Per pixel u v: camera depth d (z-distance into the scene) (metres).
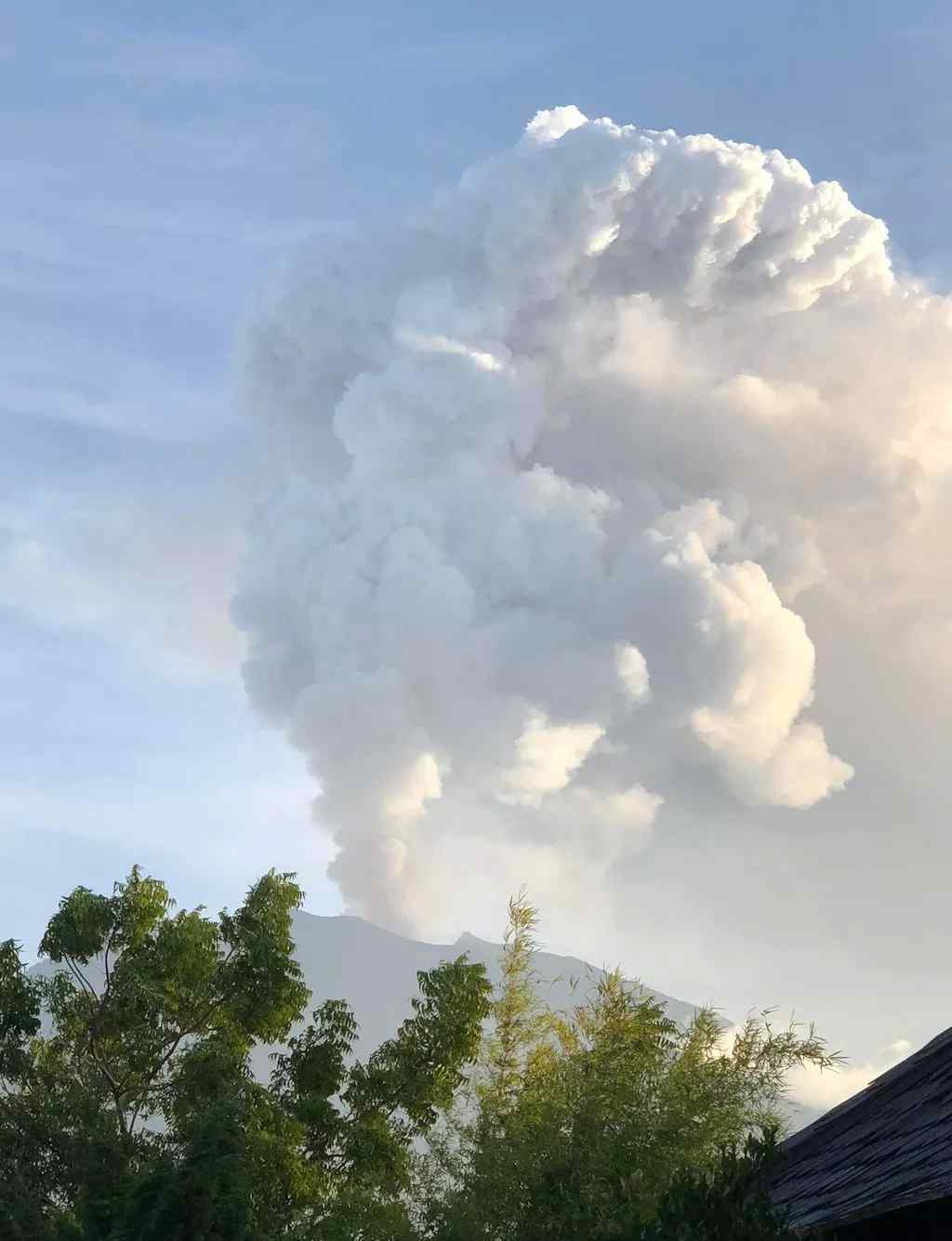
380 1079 30.17
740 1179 11.50
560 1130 19.23
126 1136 27.02
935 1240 11.98
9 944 30.11
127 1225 16.67
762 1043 20.80
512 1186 18.41
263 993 30.55
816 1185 14.22
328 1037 30.98
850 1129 15.70
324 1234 22.38
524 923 25.69
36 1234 25.53
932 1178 11.56
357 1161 28.56
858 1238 12.91
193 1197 16.66
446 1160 20.17
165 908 30.92
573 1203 16.16
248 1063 31.36
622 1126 19.25
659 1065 20.70
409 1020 30.95
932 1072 15.69
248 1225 17.31
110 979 30.00
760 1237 11.08
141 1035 29.25
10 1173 26.50
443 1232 18.53
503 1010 25.03
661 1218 11.39
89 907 30.33
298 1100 30.00
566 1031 23.36
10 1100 28.08
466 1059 30.52
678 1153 18.55
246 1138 25.83
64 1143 26.61
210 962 30.17
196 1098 27.78
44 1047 30.41
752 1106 20.23
